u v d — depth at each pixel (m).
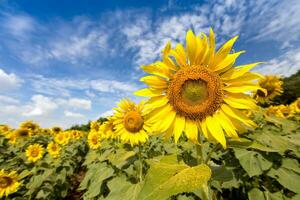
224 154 0.61
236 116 0.32
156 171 0.22
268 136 0.51
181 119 0.35
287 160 0.50
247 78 0.32
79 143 1.85
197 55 0.34
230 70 0.33
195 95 0.34
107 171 0.70
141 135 0.72
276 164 0.50
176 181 0.21
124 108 0.78
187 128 0.34
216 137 0.32
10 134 1.64
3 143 1.65
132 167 0.66
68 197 1.42
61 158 1.33
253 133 0.54
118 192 0.49
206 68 0.34
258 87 0.32
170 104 0.36
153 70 0.35
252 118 0.64
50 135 2.19
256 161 0.48
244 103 0.32
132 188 0.48
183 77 0.34
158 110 0.36
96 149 1.16
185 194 0.53
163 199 0.19
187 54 0.34
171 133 0.36
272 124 0.66
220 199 0.58
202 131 0.34
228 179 0.32
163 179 0.21
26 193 1.04
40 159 1.29
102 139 1.16
